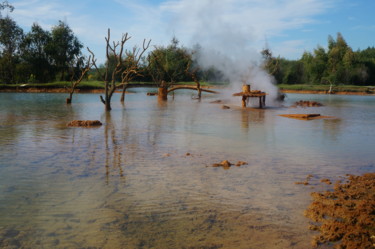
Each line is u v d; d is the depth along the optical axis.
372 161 7.90
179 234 4.14
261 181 6.26
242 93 23.56
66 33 66.00
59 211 4.80
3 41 59.69
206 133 11.91
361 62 74.81
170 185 5.98
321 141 10.53
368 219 4.39
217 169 7.07
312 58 78.12
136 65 23.69
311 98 41.88
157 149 9.05
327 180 6.30
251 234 4.16
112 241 3.96
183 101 30.91
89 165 7.28
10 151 8.58
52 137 10.71
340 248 3.79
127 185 5.96
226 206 5.04
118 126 13.54
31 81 59.22
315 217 4.61
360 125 14.65
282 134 11.87
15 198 5.27
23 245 3.86
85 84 52.38
